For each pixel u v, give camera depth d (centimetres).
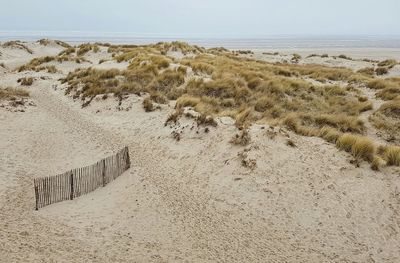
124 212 1173
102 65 3172
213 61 3116
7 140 1689
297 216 1117
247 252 984
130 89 2270
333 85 2519
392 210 1101
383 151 1425
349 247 998
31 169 1453
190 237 1048
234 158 1385
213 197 1233
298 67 3547
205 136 1595
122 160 1419
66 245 979
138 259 945
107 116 2025
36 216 1123
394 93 2294
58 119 2017
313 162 1321
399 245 991
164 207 1193
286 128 1577
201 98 2091
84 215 1148
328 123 1784
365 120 1886
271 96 2133
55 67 3609
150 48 3853
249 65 3156
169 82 2409
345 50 10631
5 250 923
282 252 986
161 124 1806
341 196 1168
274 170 1294
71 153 1612
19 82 2920
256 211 1151
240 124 1609
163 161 1490
